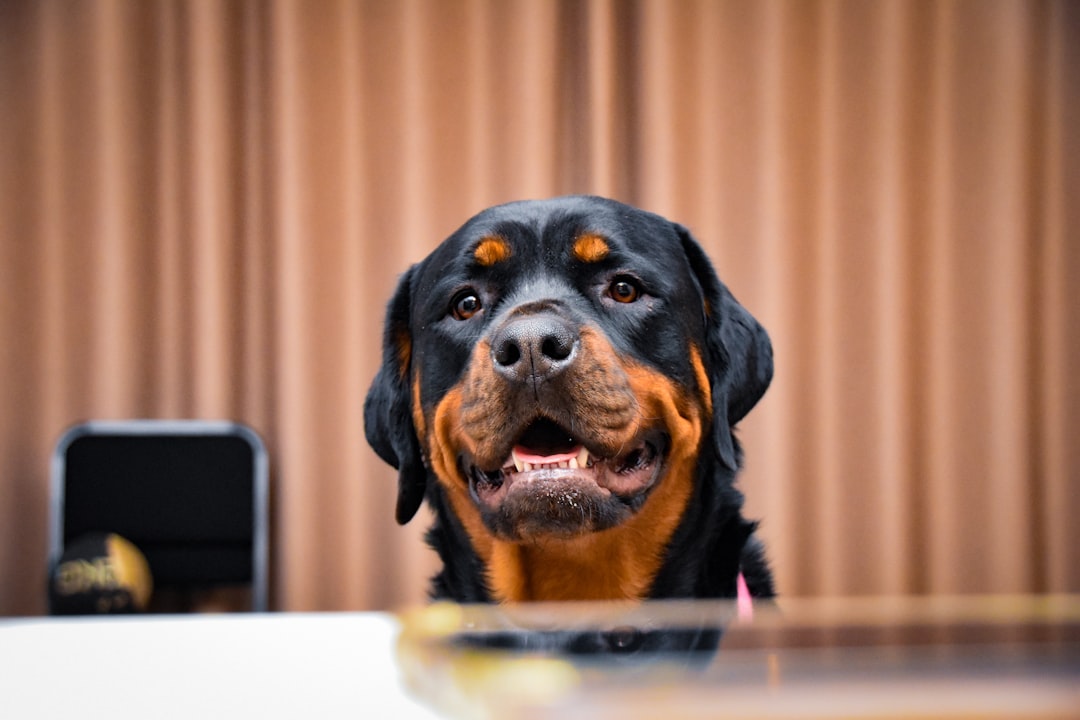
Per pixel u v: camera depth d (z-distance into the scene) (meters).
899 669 0.31
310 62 3.03
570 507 1.32
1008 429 3.17
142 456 2.47
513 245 1.53
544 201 1.61
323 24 3.04
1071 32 3.21
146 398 3.06
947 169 3.18
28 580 3.03
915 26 3.17
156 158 3.07
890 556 3.09
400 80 3.06
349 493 3.00
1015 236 3.18
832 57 3.13
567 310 1.41
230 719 0.40
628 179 3.11
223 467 2.49
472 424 1.37
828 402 3.11
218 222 3.02
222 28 3.03
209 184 3.02
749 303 3.11
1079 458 3.23
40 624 0.59
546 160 3.05
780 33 3.10
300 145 3.02
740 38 3.10
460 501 1.60
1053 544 3.21
